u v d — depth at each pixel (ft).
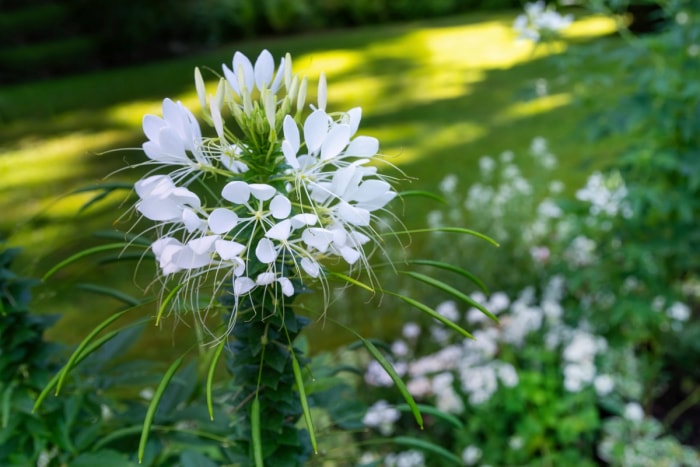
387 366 3.03
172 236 3.25
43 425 4.60
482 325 10.48
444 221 13.50
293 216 3.23
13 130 25.88
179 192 2.99
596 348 9.02
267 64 3.48
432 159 19.54
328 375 4.39
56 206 17.63
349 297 11.48
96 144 23.61
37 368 4.68
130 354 10.70
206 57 38.19
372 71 32.30
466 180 17.63
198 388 5.00
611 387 8.46
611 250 9.43
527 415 8.56
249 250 3.21
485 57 33.32
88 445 4.62
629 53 9.30
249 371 3.65
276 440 3.74
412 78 30.27
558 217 12.17
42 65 35.65
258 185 2.98
